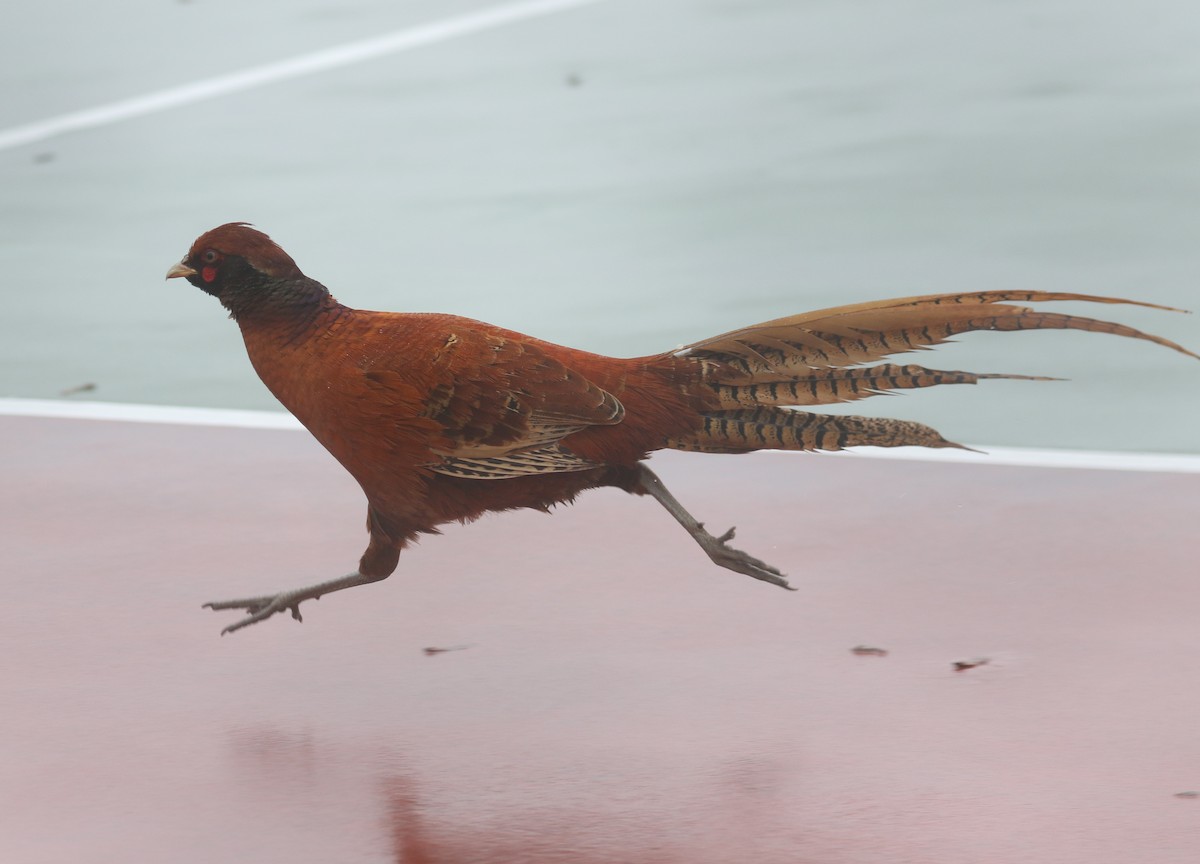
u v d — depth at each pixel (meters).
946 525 11.88
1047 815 7.82
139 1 40.25
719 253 20.80
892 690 9.26
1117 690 9.16
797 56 31.16
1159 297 18.17
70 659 9.95
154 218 23.70
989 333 17.78
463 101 29.33
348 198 24.06
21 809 8.09
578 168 25.11
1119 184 22.72
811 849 7.57
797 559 11.31
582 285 19.70
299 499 12.87
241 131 28.30
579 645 10.04
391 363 8.61
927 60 30.34
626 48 32.50
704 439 8.84
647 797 8.12
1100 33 31.56
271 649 10.12
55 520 12.42
